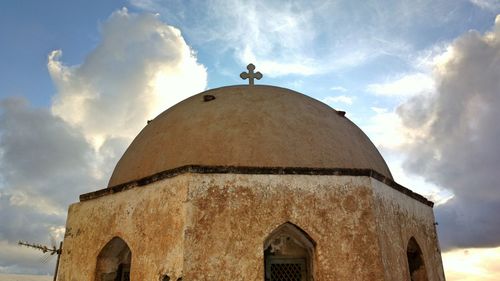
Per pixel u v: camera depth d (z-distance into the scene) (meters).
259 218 5.33
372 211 5.61
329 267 5.28
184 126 6.92
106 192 6.51
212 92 8.21
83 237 6.62
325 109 7.91
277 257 5.72
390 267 5.59
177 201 5.36
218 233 5.18
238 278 5.05
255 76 9.37
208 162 6.04
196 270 4.98
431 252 7.22
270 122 6.70
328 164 6.28
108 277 6.35
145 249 5.53
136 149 7.33
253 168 5.54
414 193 7.13
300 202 5.49
